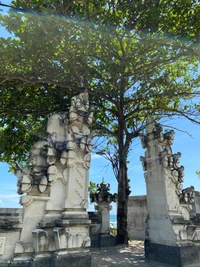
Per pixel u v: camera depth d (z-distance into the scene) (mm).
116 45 8469
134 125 12414
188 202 7098
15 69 8359
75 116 5891
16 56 7395
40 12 6129
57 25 6590
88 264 4836
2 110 9727
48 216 4934
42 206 4980
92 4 5840
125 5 6809
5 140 10875
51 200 5062
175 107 11094
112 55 8438
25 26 6586
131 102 11250
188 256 5867
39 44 7246
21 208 4828
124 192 10766
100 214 9891
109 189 10594
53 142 5508
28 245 4590
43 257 4453
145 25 7352
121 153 11242
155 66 9094
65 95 10852
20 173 5164
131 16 7258
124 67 8641
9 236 4527
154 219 6812
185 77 10812
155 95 10141
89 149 5855
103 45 8031
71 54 7938
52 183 5172
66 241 4695
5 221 4508
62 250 4633
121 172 11055
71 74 8930
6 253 4391
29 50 7383
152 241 6730
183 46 8094
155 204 6871
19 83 9336
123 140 11453
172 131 7512
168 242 6152
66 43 7375
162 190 6660
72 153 5484
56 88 10555
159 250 6379
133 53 8273
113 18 6980
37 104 10469
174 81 10508
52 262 4465
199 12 7184
